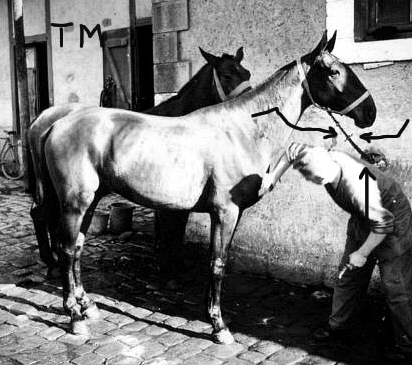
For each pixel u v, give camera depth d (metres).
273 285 4.88
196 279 5.02
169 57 5.55
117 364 3.44
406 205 3.44
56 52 11.01
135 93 9.93
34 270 5.23
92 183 3.72
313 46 4.65
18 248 6.01
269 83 3.69
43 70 11.60
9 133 11.70
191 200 3.65
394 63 4.25
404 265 3.42
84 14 10.48
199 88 4.71
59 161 3.73
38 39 11.26
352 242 3.65
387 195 3.39
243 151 3.61
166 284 4.89
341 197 3.36
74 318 3.85
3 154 12.15
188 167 3.58
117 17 10.00
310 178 3.32
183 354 3.58
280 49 4.85
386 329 3.94
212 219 3.70
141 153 3.60
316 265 4.77
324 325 4.04
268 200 4.99
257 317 4.19
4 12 11.82
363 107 3.57
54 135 3.78
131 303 4.45
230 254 5.29
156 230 5.60
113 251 5.85
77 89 10.80
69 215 3.75
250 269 5.17
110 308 4.33
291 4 4.73
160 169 3.58
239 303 4.47
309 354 3.60
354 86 3.56
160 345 3.70
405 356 3.52
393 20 4.30
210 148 3.59
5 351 3.60
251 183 3.63
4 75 12.04
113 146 3.64
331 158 3.33
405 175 4.27
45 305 4.36
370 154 3.88
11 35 11.76
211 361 3.49
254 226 5.11
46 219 4.52
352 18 4.38
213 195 3.62
